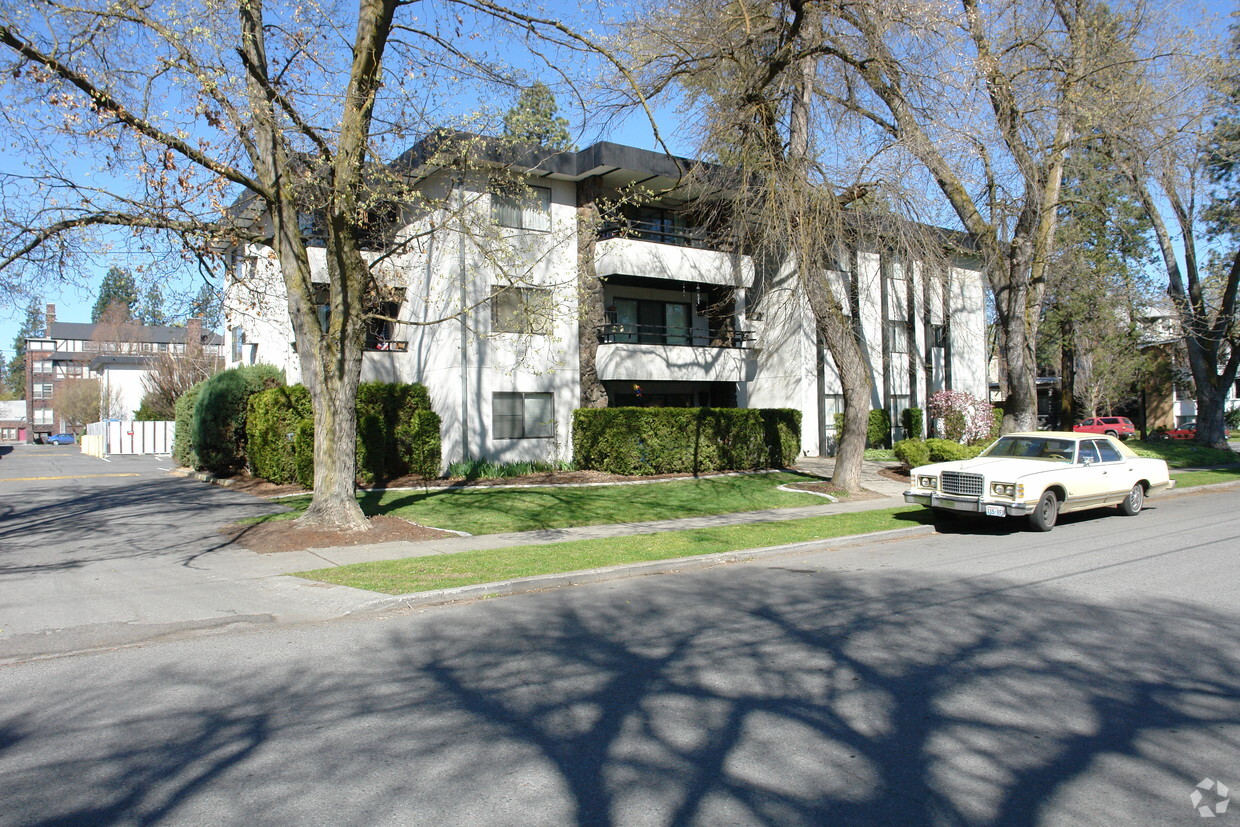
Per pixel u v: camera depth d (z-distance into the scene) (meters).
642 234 23.92
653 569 10.26
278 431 18.58
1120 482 14.30
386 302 19.48
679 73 16.22
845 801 3.84
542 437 21.47
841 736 4.65
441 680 5.79
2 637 6.87
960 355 31.97
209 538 12.34
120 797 3.92
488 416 20.44
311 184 12.47
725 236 21.00
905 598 8.30
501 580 9.09
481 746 4.54
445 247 18.78
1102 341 37.94
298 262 12.48
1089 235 30.25
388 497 16.69
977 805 3.79
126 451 40.84
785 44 15.16
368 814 3.72
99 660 6.41
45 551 11.31
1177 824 3.59
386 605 8.14
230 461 21.77
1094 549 11.12
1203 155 22.67
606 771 4.19
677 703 5.24
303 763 4.32
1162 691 5.39
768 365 26.91
